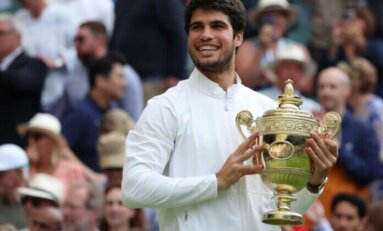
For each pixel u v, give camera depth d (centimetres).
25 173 1286
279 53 1580
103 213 1283
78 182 1295
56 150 1416
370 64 1702
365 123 1482
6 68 1574
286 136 788
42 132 1413
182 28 1680
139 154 800
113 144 1325
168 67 1678
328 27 1797
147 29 1678
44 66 1598
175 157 804
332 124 799
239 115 799
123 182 801
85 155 1492
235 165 786
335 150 793
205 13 806
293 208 816
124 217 1273
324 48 1780
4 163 1269
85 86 1630
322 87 1508
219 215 801
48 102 1644
